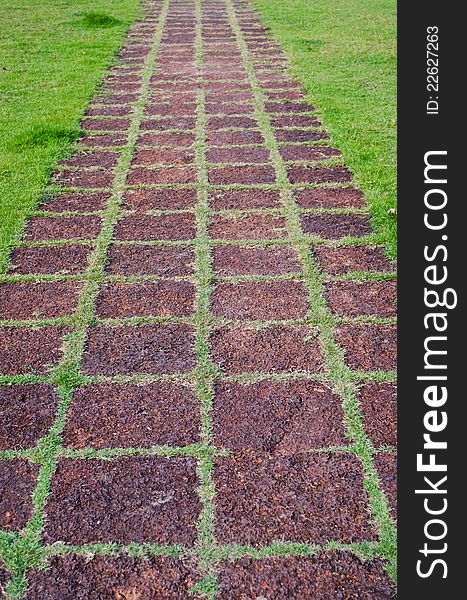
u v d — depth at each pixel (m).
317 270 4.04
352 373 3.20
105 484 2.61
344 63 8.50
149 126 6.47
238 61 8.81
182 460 2.72
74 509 2.51
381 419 2.94
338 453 2.75
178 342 3.42
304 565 2.31
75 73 8.14
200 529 2.43
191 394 3.06
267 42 9.85
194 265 4.11
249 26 11.03
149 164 5.59
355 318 3.60
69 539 2.40
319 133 6.23
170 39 10.17
